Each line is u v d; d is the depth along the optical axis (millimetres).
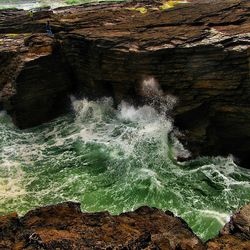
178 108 20656
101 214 10484
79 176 18984
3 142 22250
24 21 31266
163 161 19781
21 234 9195
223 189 18062
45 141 22234
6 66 24625
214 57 19094
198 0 32969
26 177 19031
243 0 27156
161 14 25812
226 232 10922
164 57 20188
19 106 23109
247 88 19000
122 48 21203
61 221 10078
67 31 25609
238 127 20047
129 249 8812
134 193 17703
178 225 10547
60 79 24297
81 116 24281
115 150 20719
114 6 34094
